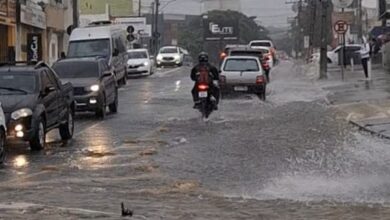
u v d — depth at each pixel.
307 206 11.53
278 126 23.31
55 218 10.41
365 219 10.45
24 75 19.30
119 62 44.09
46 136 21.28
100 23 52.78
